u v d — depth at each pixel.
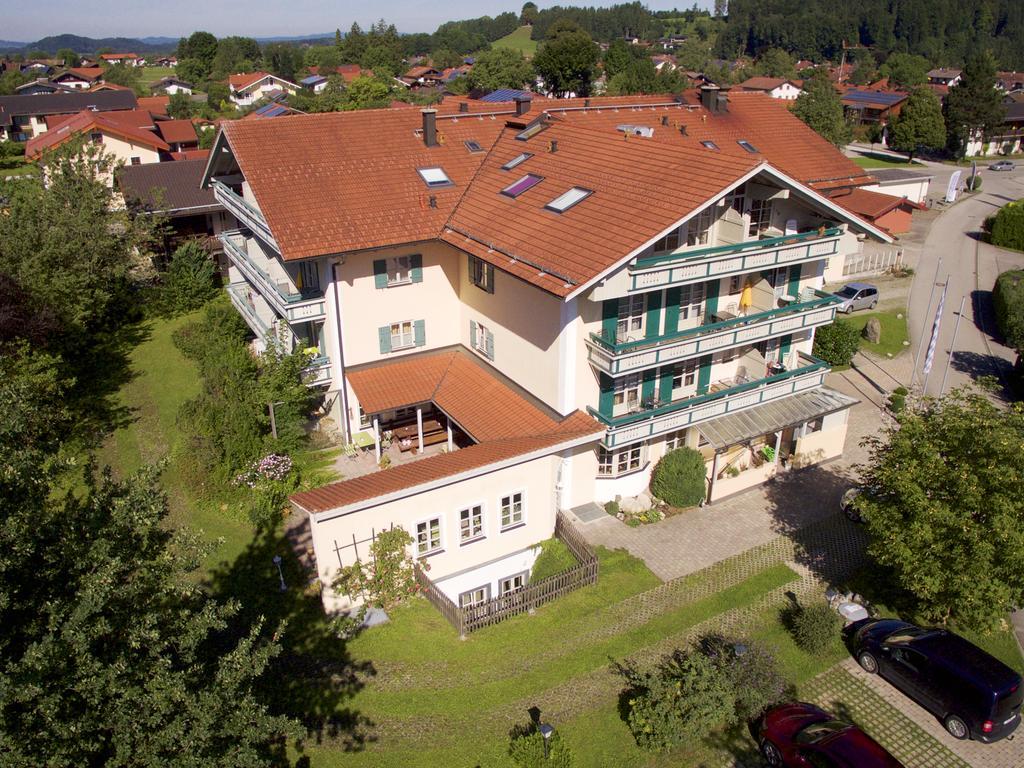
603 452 26.34
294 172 28.70
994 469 18.17
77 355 36.38
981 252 58.38
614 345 23.08
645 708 17.70
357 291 28.02
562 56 106.31
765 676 18.34
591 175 26.52
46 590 12.94
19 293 31.91
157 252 46.41
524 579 24.80
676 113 38.81
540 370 25.55
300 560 23.53
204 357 32.03
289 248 25.80
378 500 20.53
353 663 19.83
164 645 13.25
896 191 70.06
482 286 28.05
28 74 199.50
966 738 17.98
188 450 27.09
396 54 199.38
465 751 17.41
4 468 12.85
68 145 40.72
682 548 24.75
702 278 23.50
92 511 13.75
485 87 124.50
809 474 29.22
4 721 10.72
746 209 25.77
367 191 28.81
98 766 12.67
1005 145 104.00
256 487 25.97
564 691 19.11
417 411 29.73
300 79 190.25
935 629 20.05
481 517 23.03
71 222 37.88
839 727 17.00
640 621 21.50
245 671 13.60
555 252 23.34
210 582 22.59
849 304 45.62
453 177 30.58
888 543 19.58
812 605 21.16
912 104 93.38
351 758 17.17
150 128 87.19
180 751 12.62
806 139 39.56
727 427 26.44
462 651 20.31
